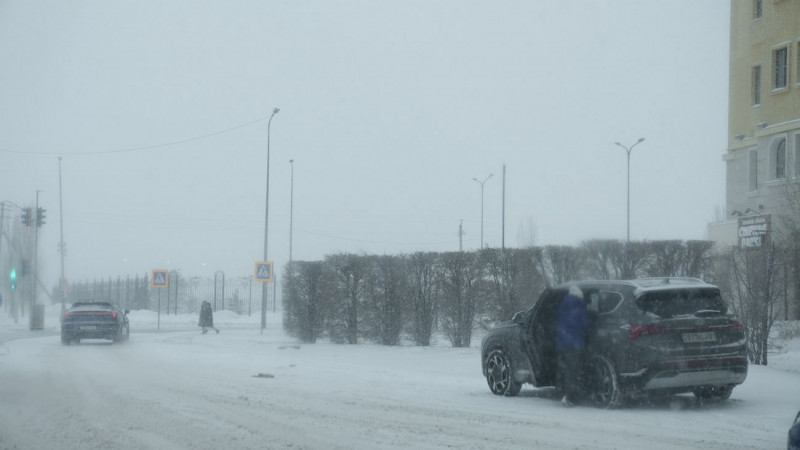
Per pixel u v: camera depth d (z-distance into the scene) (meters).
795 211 24.88
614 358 10.64
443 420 9.56
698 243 21.48
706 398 11.37
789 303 16.92
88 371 16.33
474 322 23.05
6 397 11.70
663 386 10.28
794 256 16.61
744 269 16.16
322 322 26.69
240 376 15.22
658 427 9.08
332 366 17.69
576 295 11.42
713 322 10.67
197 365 18.05
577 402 11.38
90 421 9.41
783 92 31.81
